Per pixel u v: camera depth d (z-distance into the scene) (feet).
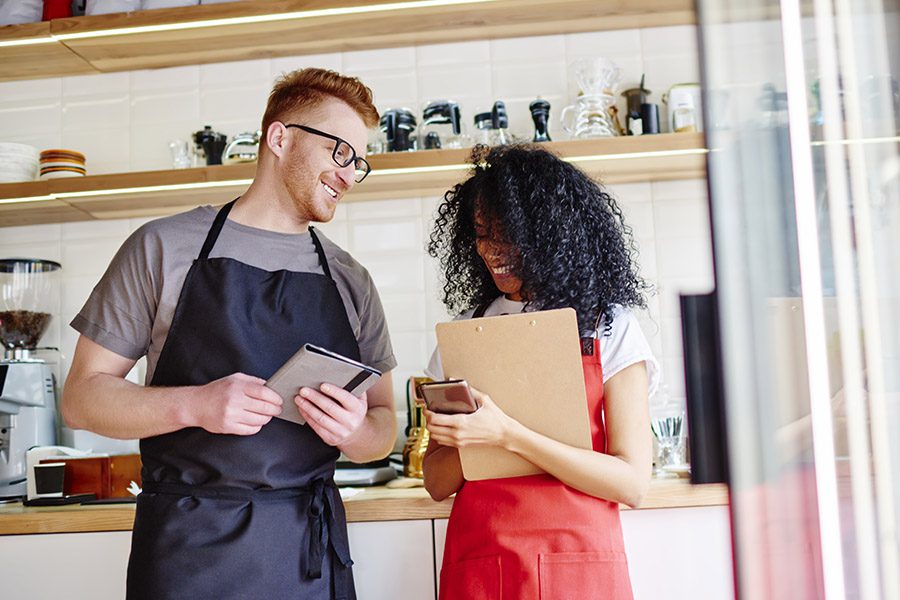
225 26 8.12
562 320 4.18
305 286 5.21
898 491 1.54
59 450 7.20
